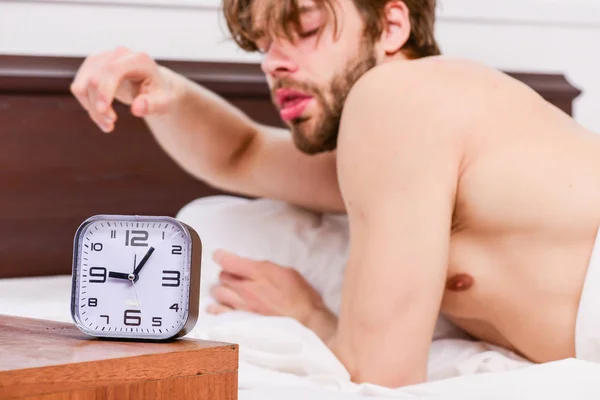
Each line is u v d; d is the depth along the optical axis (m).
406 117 1.27
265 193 1.94
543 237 1.28
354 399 1.01
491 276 1.33
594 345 1.24
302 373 1.22
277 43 1.49
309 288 1.59
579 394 0.99
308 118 1.52
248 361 1.23
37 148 2.22
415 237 1.22
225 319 1.50
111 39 2.36
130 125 2.28
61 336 0.85
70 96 2.24
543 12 2.64
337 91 1.49
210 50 2.43
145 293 0.83
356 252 1.27
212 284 1.73
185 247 0.83
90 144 2.26
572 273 1.27
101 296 0.83
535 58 2.67
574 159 1.30
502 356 1.36
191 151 1.89
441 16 2.57
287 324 1.30
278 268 1.60
